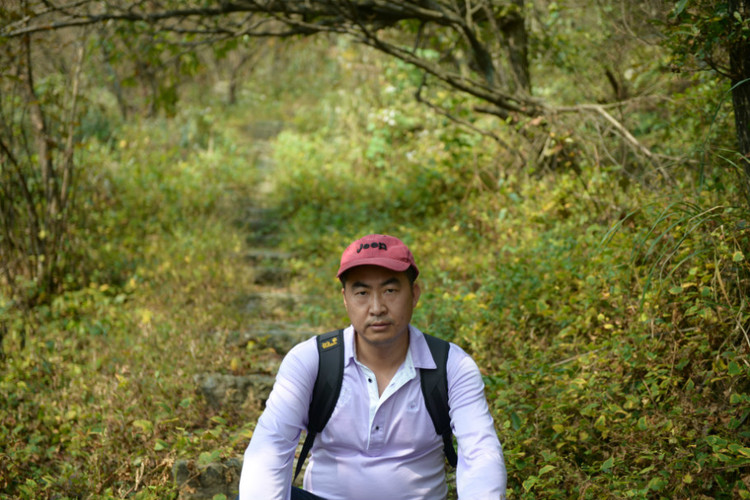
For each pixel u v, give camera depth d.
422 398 2.03
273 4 5.96
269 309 5.61
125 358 4.27
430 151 8.35
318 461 2.11
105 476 3.08
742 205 3.54
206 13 5.92
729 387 2.95
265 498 1.95
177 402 3.81
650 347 3.22
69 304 5.12
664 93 5.67
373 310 1.95
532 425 3.05
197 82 14.52
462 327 4.16
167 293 5.44
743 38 3.16
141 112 11.01
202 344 4.51
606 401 3.04
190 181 8.24
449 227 6.54
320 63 16.39
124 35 6.22
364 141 9.86
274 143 11.36
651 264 3.69
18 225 5.62
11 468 3.15
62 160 6.18
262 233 7.46
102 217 6.88
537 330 4.13
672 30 3.44
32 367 4.18
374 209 7.52
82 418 3.54
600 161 5.63
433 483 2.08
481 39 6.92
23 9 5.30
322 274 6.01
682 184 4.39
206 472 3.13
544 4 7.37
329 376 2.03
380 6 6.09
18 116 6.72
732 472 2.67
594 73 6.75
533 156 6.38
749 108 3.26
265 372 4.38
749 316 2.90
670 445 2.73
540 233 5.32
